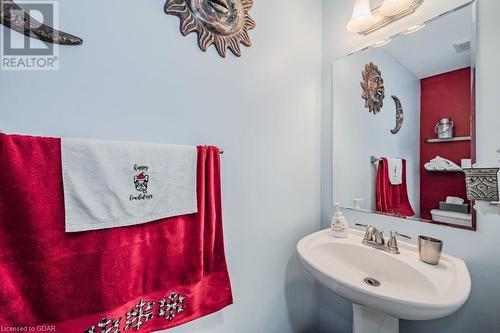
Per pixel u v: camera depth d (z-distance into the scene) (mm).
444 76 877
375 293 636
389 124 1053
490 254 756
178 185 779
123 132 744
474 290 791
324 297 1310
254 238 1072
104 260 635
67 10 652
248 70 1031
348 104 1209
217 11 918
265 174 1104
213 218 861
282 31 1150
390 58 1038
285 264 1188
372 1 1083
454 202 846
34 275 558
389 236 1004
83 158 607
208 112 923
